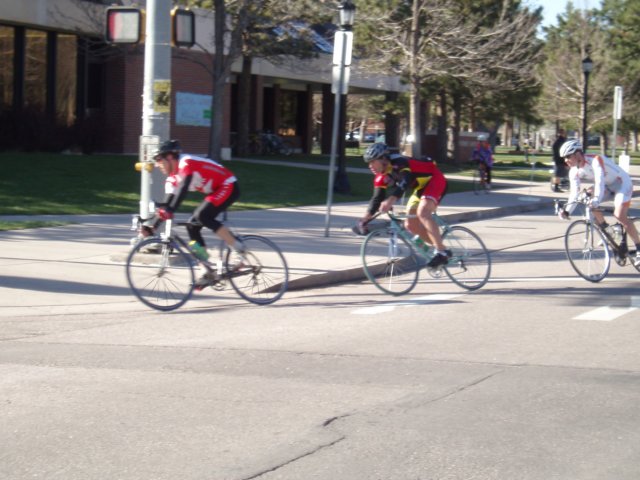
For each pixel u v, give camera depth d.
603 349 7.94
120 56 27.52
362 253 10.81
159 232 12.30
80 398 6.41
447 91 40.81
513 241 16.53
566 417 5.97
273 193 22.44
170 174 9.49
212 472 4.96
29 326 8.94
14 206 17.36
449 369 7.24
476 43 31.44
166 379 6.94
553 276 12.37
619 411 6.11
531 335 8.52
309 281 11.45
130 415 6.01
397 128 45.72
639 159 66.00
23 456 5.22
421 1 29.56
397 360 7.54
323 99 47.31
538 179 35.25
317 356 7.68
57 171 22.05
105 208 18.06
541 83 44.06
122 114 29.02
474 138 46.44
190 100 30.86
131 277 9.59
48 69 27.58
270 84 45.00
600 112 54.19
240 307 10.04
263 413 6.05
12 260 12.09
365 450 5.32
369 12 30.91
